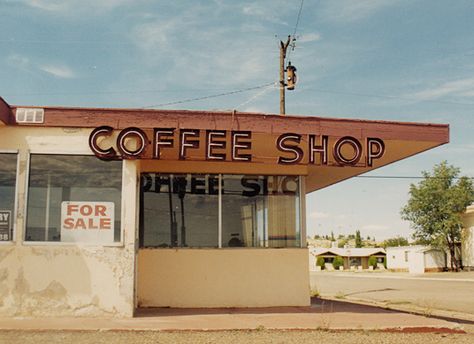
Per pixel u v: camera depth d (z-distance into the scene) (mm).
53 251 10516
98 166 10930
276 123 11375
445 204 53344
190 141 11016
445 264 54875
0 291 10312
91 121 10781
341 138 11492
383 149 11719
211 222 13367
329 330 9797
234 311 12203
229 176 13594
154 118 10930
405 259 60906
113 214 10828
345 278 46312
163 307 12750
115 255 10648
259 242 13469
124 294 10578
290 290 13242
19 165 10656
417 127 11961
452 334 9977
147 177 13320
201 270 13016
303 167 13836
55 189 10742
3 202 10594
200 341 8609
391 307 17016
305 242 13609
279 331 9641
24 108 10703
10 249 10438
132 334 9102
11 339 8492
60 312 10375
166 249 12992
